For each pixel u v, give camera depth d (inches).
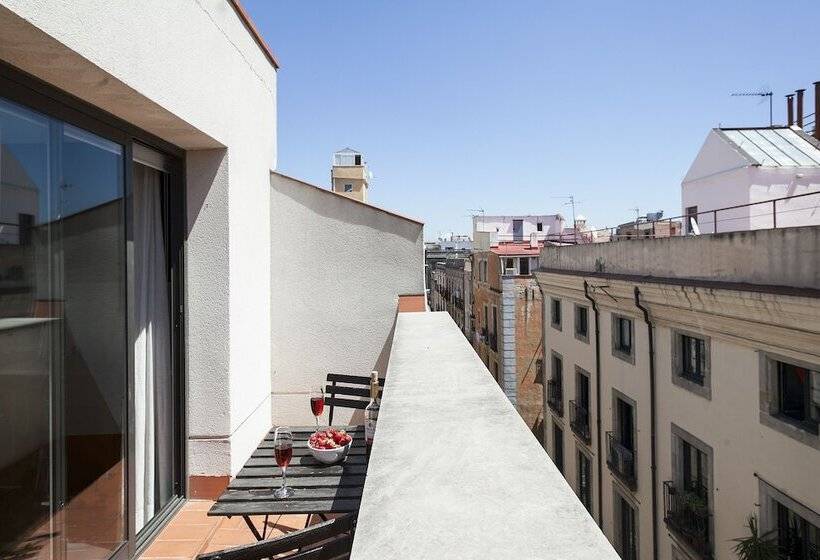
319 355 186.7
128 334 103.7
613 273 439.2
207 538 114.1
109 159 100.4
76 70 77.4
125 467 102.3
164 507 123.6
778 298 231.8
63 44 68.4
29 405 78.4
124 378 102.8
